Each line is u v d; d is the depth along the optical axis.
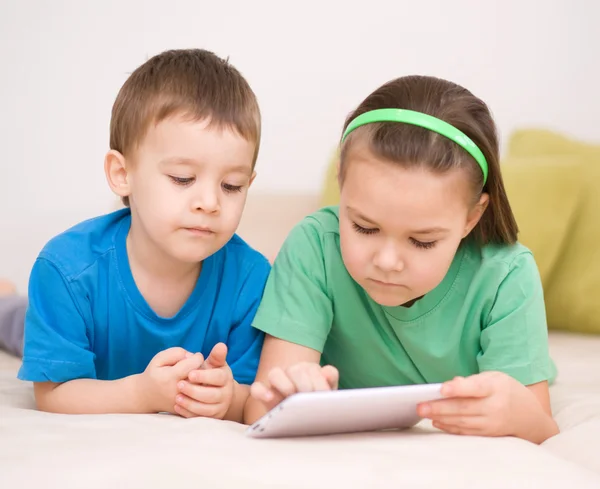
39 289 1.24
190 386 1.11
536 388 1.24
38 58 2.33
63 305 1.23
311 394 0.86
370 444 0.91
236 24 2.36
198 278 1.31
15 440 0.90
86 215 2.36
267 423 0.89
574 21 2.54
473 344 1.31
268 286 1.32
